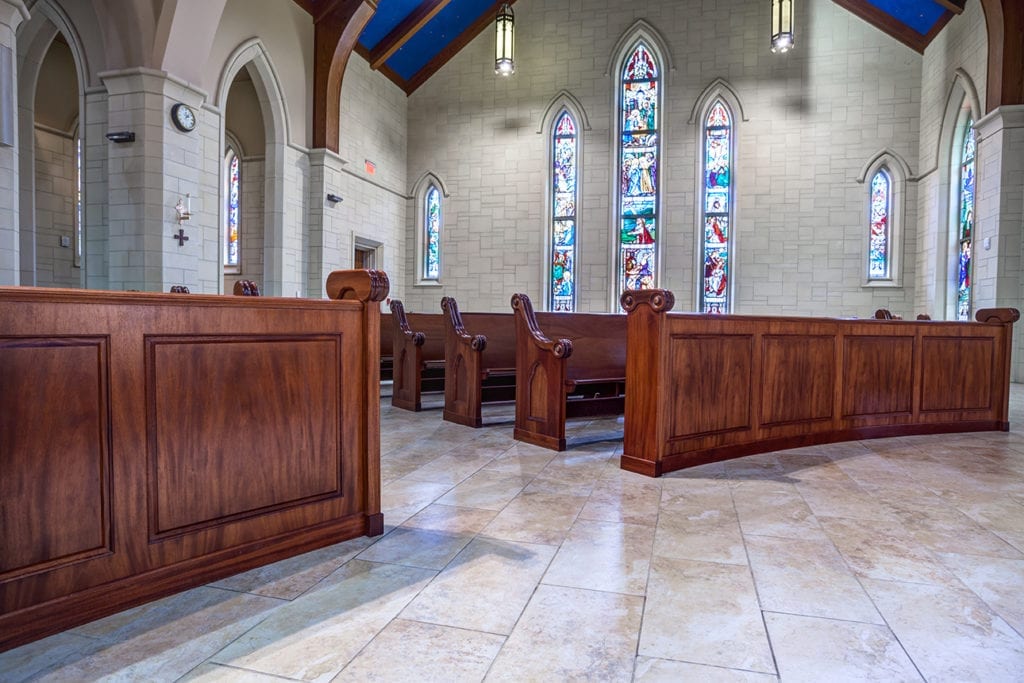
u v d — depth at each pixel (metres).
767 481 3.11
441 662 1.46
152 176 6.56
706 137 10.99
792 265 10.65
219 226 7.54
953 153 9.34
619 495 2.85
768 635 1.60
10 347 1.47
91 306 1.61
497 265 11.76
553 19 11.41
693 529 2.40
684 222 10.98
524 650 1.52
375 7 9.11
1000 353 4.76
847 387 4.18
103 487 1.66
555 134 11.59
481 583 1.91
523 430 4.15
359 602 1.78
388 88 11.36
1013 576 1.99
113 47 6.54
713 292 11.03
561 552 2.16
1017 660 1.50
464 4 10.95
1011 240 7.88
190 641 1.55
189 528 1.85
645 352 3.26
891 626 1.66
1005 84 7.80
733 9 10.72
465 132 11.84
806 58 10.52
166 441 1.79
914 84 10.16
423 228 12.17
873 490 2.96
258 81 8.41
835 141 10.45
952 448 4.02
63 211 10.26
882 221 10.45
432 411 5.50
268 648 1.52
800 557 2.13
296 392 2.12
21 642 1.52
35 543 1.53
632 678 1.40
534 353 4.06
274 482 2.06
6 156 5.10
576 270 11.39
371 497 2.32
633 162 11.28
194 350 1.84
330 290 2.42
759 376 3.73
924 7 9.42
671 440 3.29
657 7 10.97
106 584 1.67
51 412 1.55
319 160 9.24
